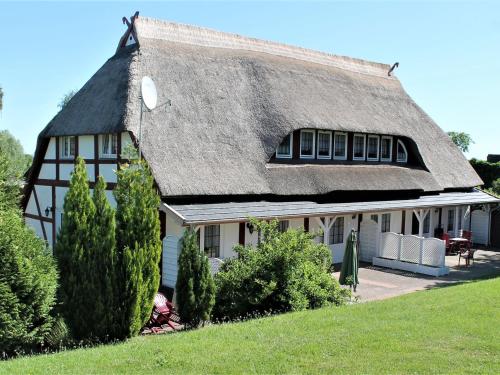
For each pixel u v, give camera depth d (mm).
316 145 20672
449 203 23375
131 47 18953
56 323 9562
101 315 9797
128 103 16156
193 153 16203
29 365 7410
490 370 6809
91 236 10000
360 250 22156
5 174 10500
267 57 22406
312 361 7184
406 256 20203
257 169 17453
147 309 10539
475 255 24203
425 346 7848
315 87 22406
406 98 27969
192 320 11117
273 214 16219
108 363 7316
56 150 20578
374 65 28484
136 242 10289
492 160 41875
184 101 17500
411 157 24969
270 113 19125
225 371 6848
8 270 8891
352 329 8859
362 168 21828
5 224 9242
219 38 21594
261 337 8445
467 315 9820
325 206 18453
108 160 17484
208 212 15008
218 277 12062
